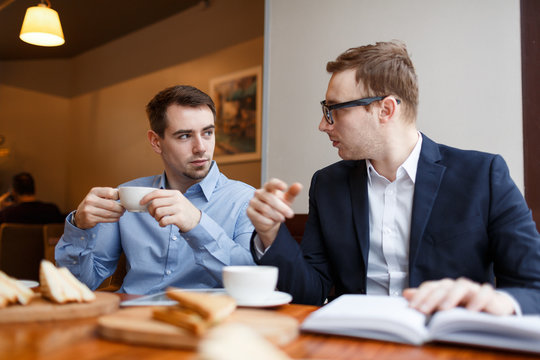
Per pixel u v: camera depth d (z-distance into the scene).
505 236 1.17
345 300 0.90
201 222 1.30
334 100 1.32
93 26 5.36
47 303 0.91
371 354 0.67
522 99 1.89
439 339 0.72
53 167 6.41
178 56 4.88
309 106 2.38
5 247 3.57
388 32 2.18
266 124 2.51
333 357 0.65
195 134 1.68
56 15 3.49
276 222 1.09
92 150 6.04
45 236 3.62
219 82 4.38
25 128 6.51
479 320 0.70
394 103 1.28
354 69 1.30
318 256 1.39
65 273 0.95
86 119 6.16
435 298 0.82
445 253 1.22
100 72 5.95
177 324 0.72
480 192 1.23
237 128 4.16
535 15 1.89
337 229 1.35
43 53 6.31
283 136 2.45
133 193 1.21
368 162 1.37
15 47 6.09
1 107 6.57
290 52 2.45
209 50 4.51
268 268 0.99
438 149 1.36
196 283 1.58
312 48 2.39
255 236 1.18
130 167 5.47
